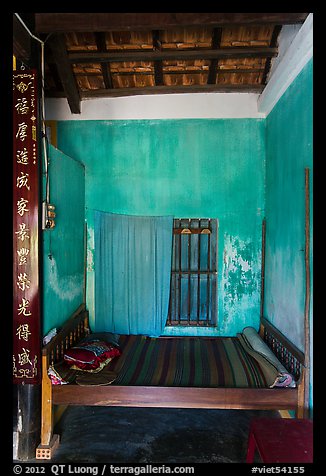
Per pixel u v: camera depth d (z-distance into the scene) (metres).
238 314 4.32
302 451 2.10
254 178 4.31
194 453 2.82
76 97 4.08
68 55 3.57
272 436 2.25
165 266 4.30
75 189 3.96
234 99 4.28
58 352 3.20
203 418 3.37
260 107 4.16
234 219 4.32
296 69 3.09
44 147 2.89
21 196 2.72
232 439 3.02
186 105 4.30
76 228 4.00
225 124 4.31
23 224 2.72
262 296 4.24
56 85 4.08
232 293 4.32
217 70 3.88
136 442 2.96
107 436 3.04
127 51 3.59
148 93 4.22
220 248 4.32
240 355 3.57
